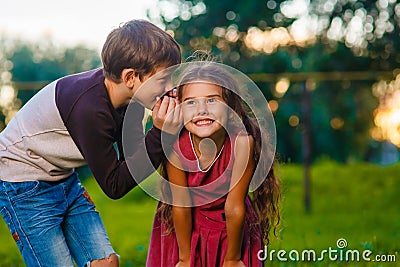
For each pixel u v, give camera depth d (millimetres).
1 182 3363
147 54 3061
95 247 3469
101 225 3547
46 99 3264
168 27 15500
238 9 15180
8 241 7523
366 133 15984
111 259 3459
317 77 9086
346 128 15781
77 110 3117
